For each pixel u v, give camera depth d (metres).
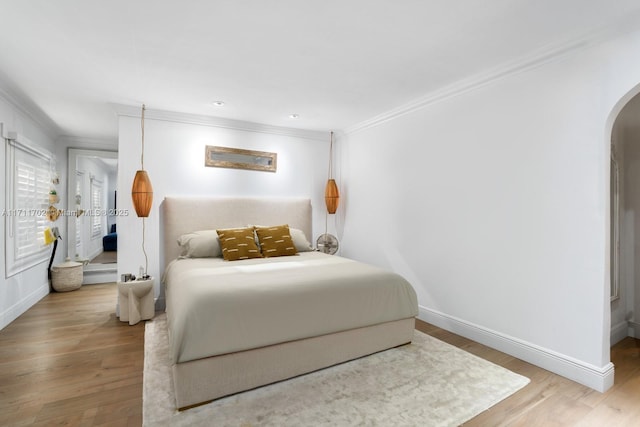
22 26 2.09
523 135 2.58
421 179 3.51
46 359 2.55
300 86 3.13
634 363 2.53
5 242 3.29
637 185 3.01
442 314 3.26
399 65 2.67
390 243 3.94
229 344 2.03
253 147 4.43
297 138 4.74
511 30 2.14
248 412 1.92
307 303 2.35
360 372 2.39
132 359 2.56
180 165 4.00
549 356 2.41
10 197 3.39
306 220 4.70
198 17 2.00
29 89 3.18
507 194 2.69
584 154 2.23
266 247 3.82
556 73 2.38
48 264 4.62
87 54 2.48
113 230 5.50
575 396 2.09
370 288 2.64
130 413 1.90
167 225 3.86
